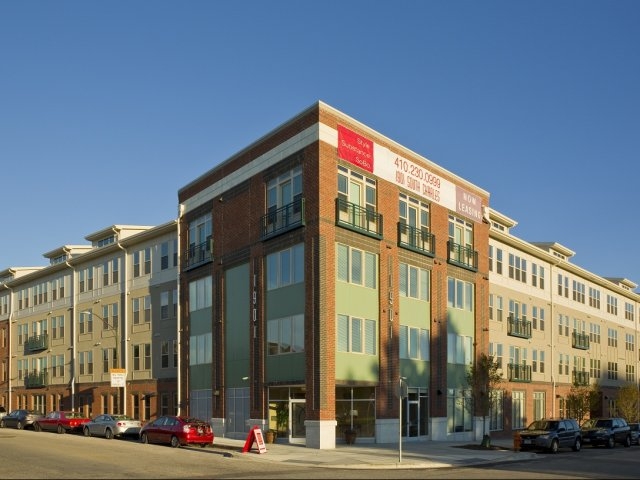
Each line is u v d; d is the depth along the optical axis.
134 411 49.19
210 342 41.12
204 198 42.72
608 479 20.17
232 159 39.88
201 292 42.56
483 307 45.00
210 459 25.47
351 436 33.09
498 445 36.88
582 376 60.16
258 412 35.53
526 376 52.16
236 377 38.03
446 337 40.69
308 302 32.59
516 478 20.20
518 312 52.56
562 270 61.22
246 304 37.62
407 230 38.03
